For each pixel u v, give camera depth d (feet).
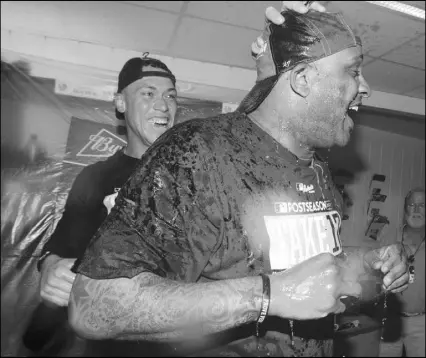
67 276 3.91
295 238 2.65
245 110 2.93
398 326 8.34
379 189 10.46
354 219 9.34
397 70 11.99
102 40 10.12
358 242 8.96
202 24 9.20
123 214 2.23
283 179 2.71
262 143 2.72
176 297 2.08
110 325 2.07
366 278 2.99
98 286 2.10
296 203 2.73
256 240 2.52
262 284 2.17
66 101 7.64
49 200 7.28
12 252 6.95
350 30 2.81
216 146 2.51
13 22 9.36
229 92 8.52
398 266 2.99
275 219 2.59
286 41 2.75
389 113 11.06
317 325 2.99
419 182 11.30
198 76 11.30
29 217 7.14
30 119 7.47
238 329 2.74
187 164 2.35
